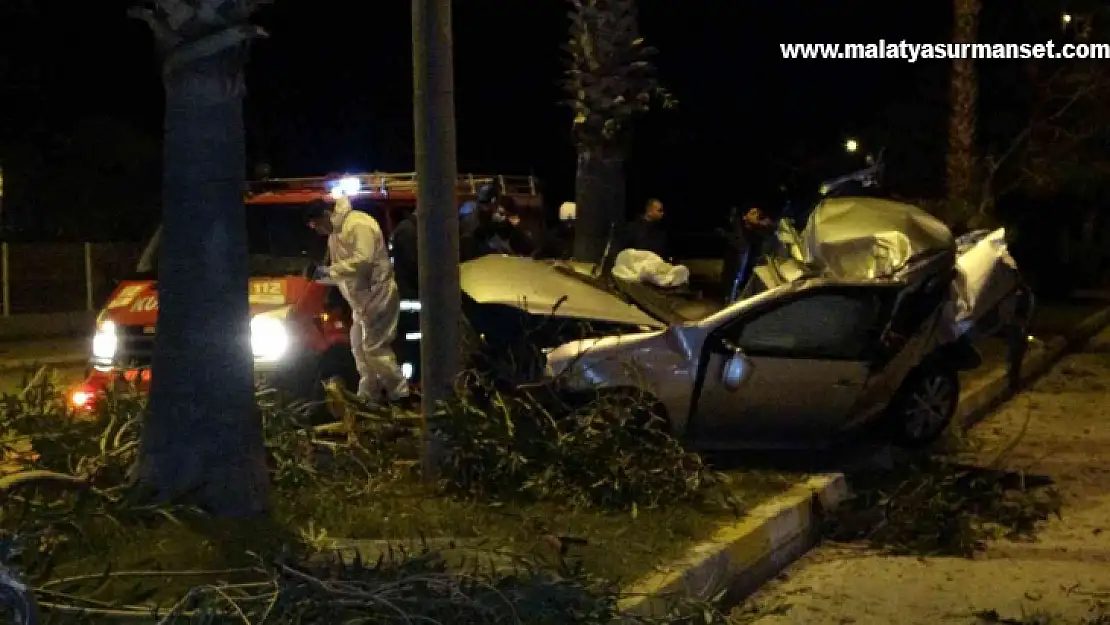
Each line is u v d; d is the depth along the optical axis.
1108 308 24.48
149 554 6.06
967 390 13.41
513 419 8.16
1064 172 26.55
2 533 5.06
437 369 8.09
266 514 6.77
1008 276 11.07
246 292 6.71
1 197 23.22
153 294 10.23
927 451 10.63
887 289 9.64
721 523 7.82
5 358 17.61
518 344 9.16
